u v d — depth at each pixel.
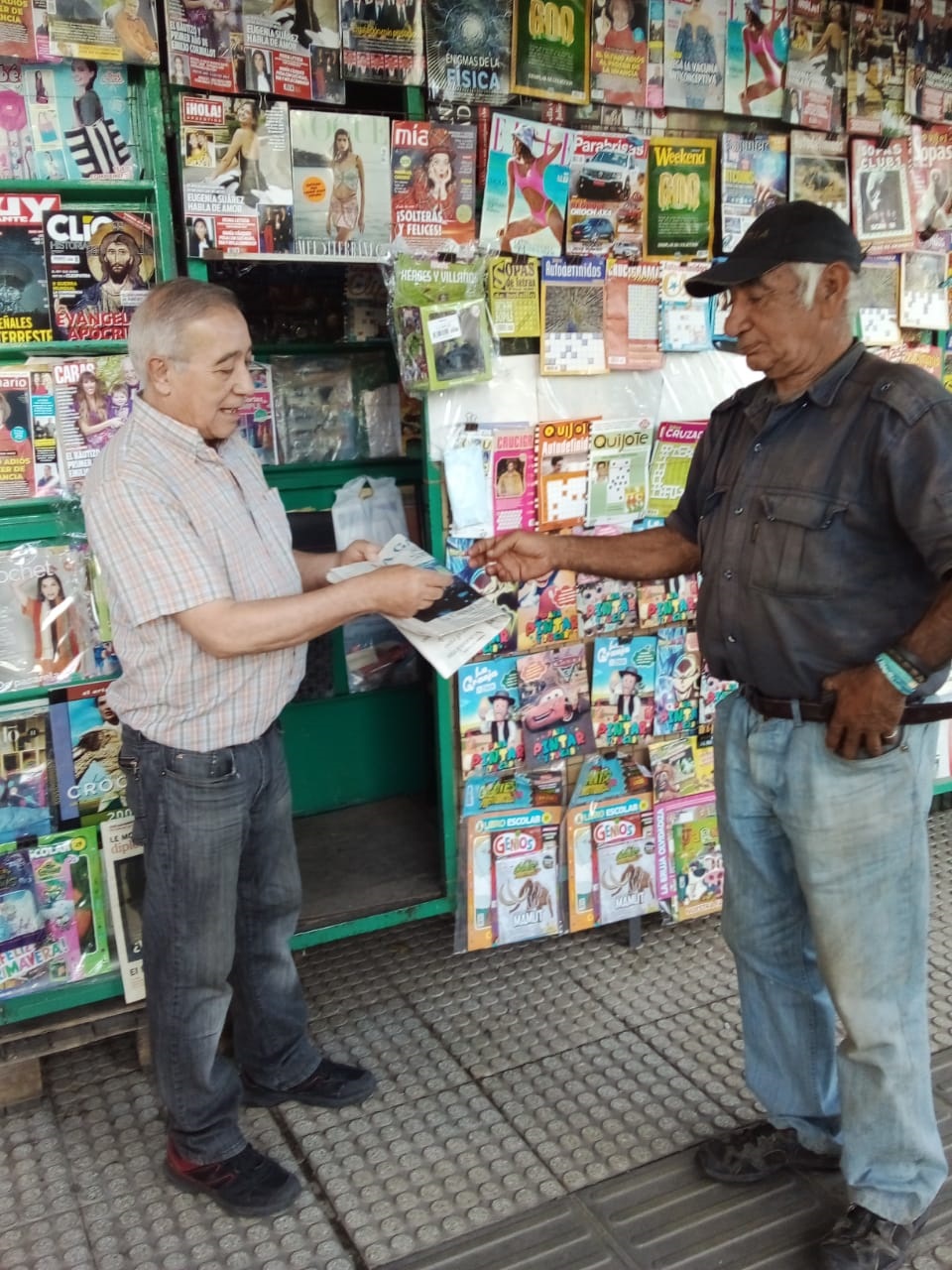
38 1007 2.49
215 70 2.37
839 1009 1.94
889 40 3.06
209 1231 2.15
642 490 2.97
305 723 3.31
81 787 2.53
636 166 2.79
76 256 2.33
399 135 2.54
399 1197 2.23
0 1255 2.10
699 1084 2.56
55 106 2.28
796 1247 2.06
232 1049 2.67
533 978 3.02
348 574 2.23
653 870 3.12
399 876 2.99
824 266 1.76
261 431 2.91
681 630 3.06
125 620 2.02
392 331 2.69
